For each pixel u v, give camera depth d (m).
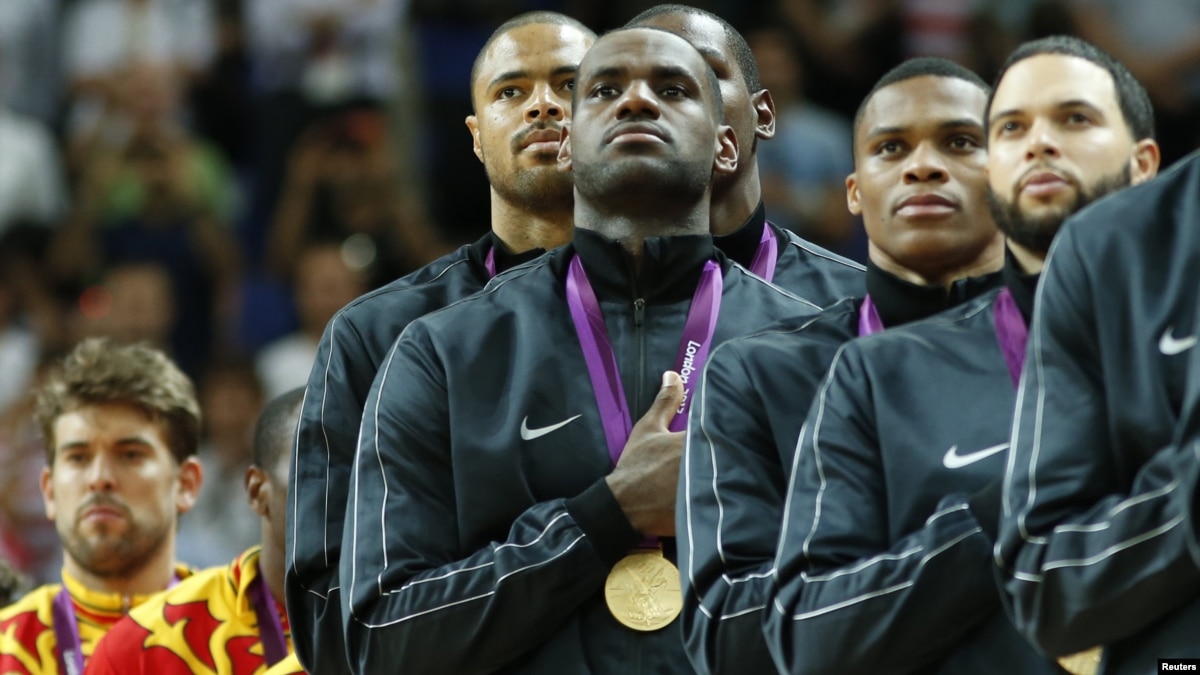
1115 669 10.56
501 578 12.36
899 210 12.95
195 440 19.03
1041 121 11.73
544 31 15.89
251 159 37.12
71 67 38.28
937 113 12.99
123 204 35.88
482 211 36.09
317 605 13.70
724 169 14.30
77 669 18.22
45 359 30.67
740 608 11.73
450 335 13.38
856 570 11.24
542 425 13.03
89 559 18.34
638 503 12.53
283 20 36.53
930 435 11.66
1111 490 10.59
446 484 13.08
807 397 12.55
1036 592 10.43
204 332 35.06
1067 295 10.87
